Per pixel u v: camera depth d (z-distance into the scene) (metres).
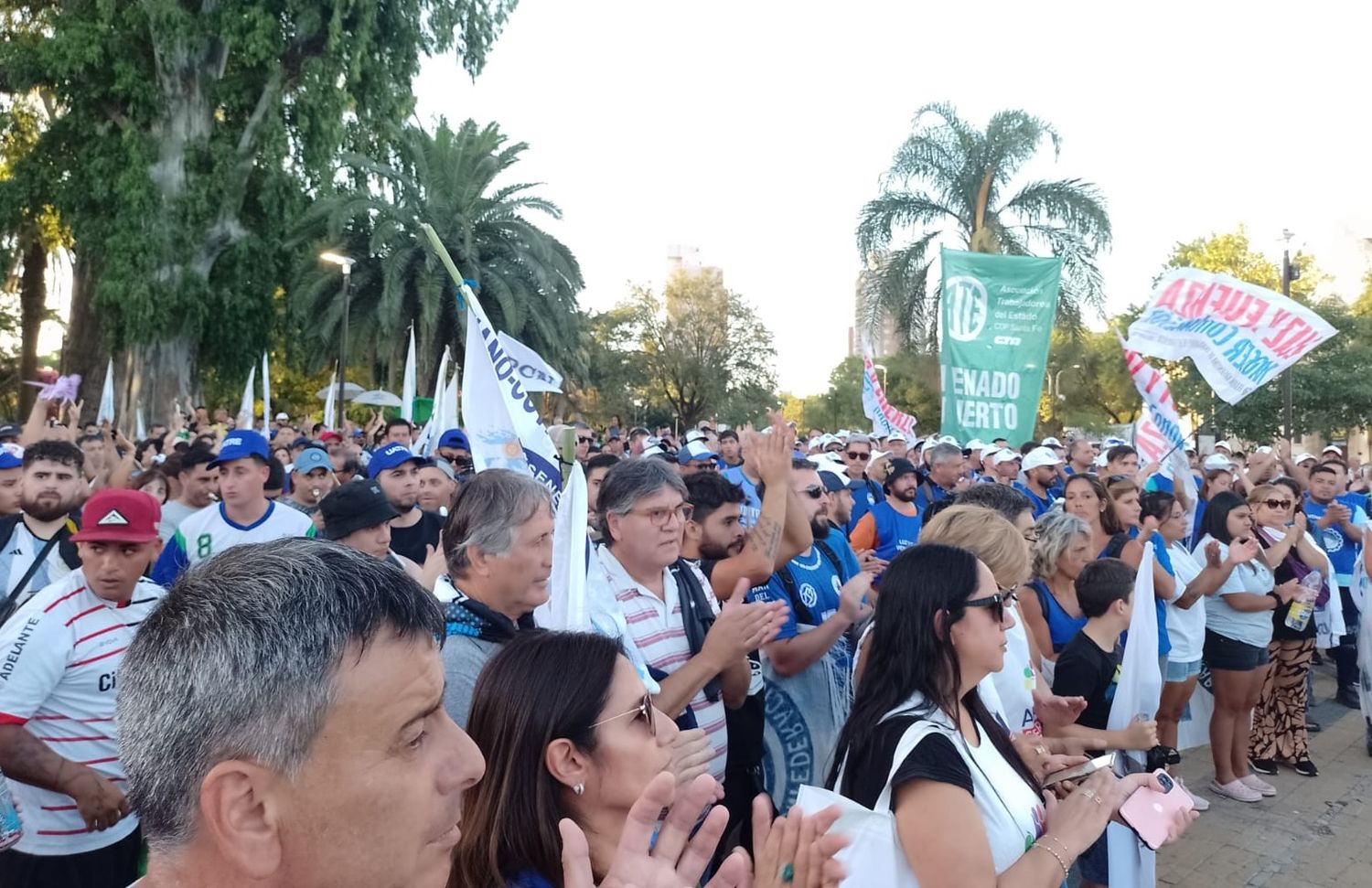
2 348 42.53
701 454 8.36
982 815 2.30
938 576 2.44
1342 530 8.64
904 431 13.96
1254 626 6.05
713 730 3.22
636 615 3.27
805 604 4.22
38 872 3.01
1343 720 8.12
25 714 2.91
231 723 0.96
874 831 2.20
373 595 1.05
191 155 23.23
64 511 4.30
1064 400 46.38
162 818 0.99
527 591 2.84
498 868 1.80
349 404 34.78
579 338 33.16
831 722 3.98
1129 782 2.52
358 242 27.55
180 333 24.19
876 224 24.16
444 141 28.28
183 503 5.68
